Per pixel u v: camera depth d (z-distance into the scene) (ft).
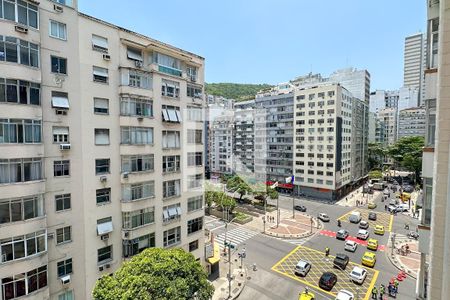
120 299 48.55
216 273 93.97
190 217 84.23
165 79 75.82
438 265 26.66
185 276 55.98
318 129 217.56
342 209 189.37
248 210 179.01
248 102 266.98
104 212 64.49
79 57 59.36
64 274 57.62
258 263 103.50
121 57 67.31
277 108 244.63
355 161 264.31
